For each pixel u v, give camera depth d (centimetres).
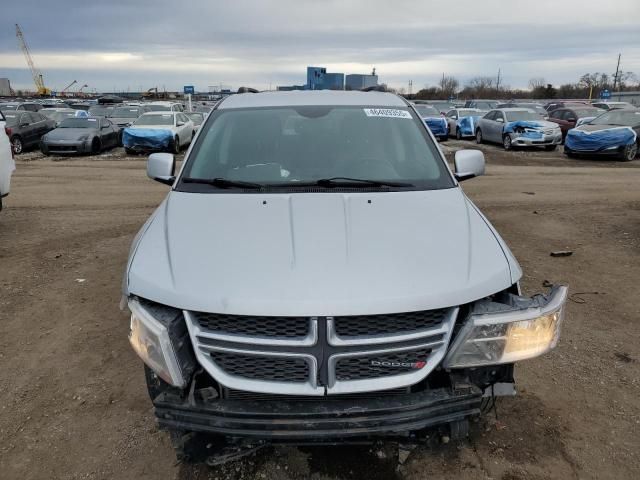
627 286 512
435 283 232
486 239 272
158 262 251
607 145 1546
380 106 396
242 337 223
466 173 374
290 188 317
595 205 906
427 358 229
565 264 580
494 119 2023
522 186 1115
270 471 270
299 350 220
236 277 233
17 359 381
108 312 456
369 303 221
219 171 338
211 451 255
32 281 529
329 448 284
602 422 307
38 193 1064
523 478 266
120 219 816
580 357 377
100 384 349
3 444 295
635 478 266
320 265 238
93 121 1914
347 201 296
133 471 274
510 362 232
